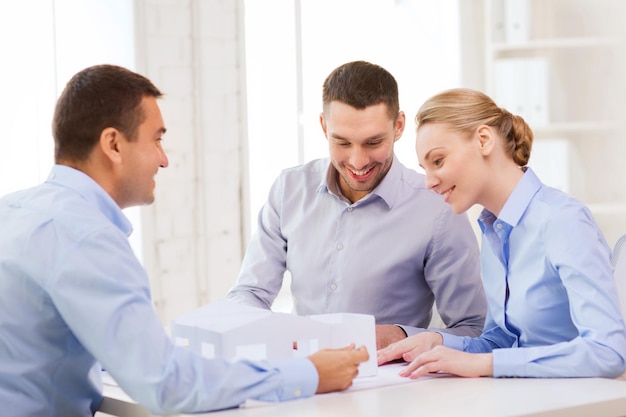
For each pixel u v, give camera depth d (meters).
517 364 2.34
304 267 3.29
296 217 3.34
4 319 2.22
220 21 5.15
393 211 3.21
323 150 6.22
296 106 5.99
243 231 5.30
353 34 6.13
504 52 5.25
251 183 6.01
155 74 4.94
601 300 2.32
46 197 2.29
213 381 2.10
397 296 3.22
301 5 6.04
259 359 2.32
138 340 2.08
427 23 5.75
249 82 5.96
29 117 4.97
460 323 3.13
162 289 5.01
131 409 2.33
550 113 5.09
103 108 2.32
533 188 2.50
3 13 4.91
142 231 4.93
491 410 2.03
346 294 3.22
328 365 2.24
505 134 2.52
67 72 4.93
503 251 2.58
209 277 5.17
